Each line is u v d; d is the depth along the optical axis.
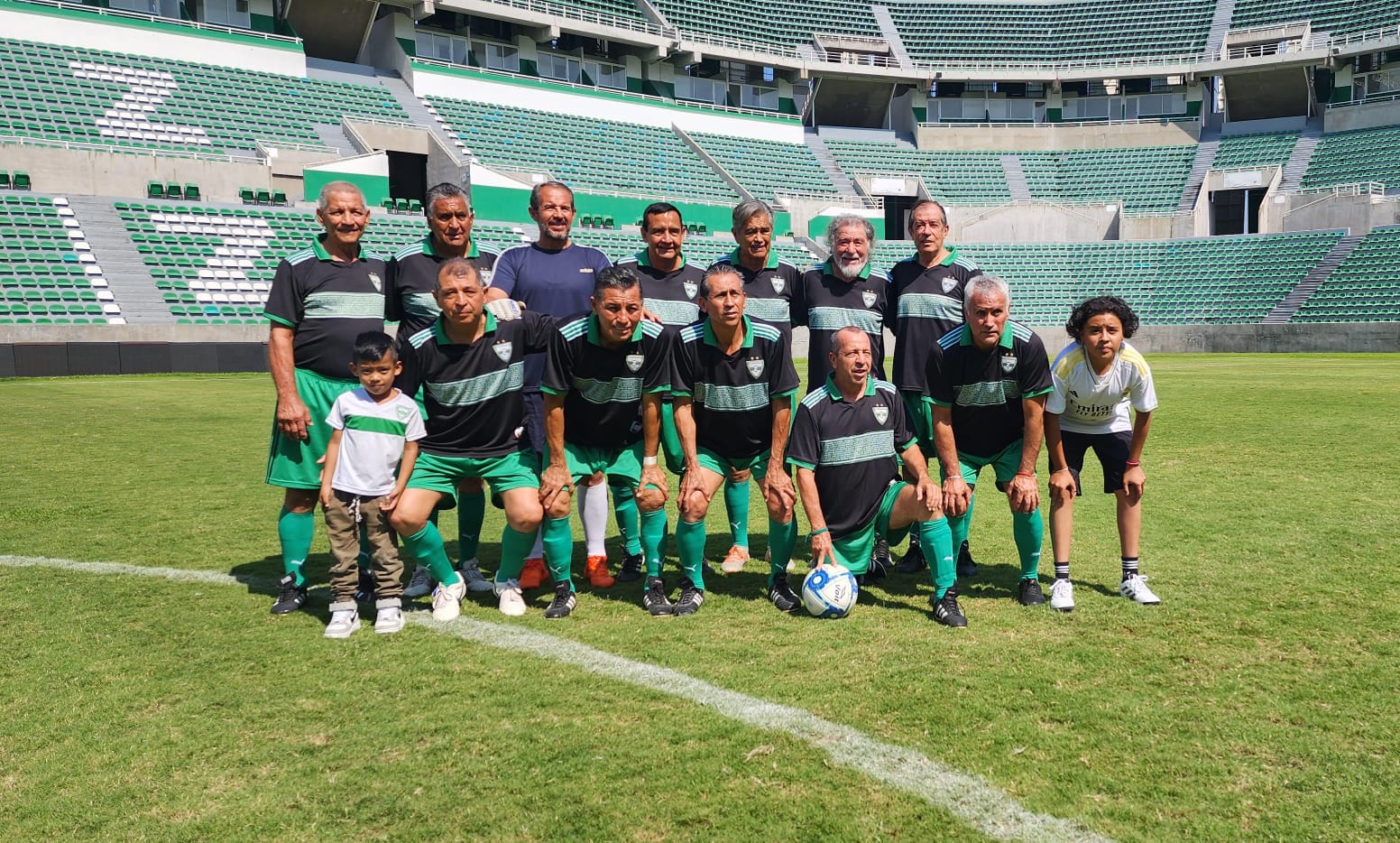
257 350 20.94
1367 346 27.92
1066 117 42.31
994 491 7.70
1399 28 36.03
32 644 3.81
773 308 5.50
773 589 4.56
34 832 2.42
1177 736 2.91
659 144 37.44
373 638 3.96
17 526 6.04
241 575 4.95
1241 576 4.72
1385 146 35.19
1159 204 37.81
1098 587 4.65
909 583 4.95
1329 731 2.94
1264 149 37.97
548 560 4.38
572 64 37.88
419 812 2.51
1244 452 8.88
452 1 33.16
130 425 11.41
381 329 4.80
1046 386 4.32
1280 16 40.25
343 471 4.07
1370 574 4.69
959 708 3.14
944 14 43.81
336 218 4.67
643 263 5.44
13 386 16.92
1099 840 2.36
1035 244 35.69
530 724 3.05
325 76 32.34
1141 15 42.47
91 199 23.56
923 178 40.22
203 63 29.50
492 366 4.34
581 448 4.83
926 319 5.39
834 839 2.37
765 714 3.11
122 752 2.86
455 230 4.88
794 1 43.03
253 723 3.07
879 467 4.46
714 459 4.90
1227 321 31.17
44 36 27.08
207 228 24.34
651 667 3.57
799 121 41.50
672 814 2.49
